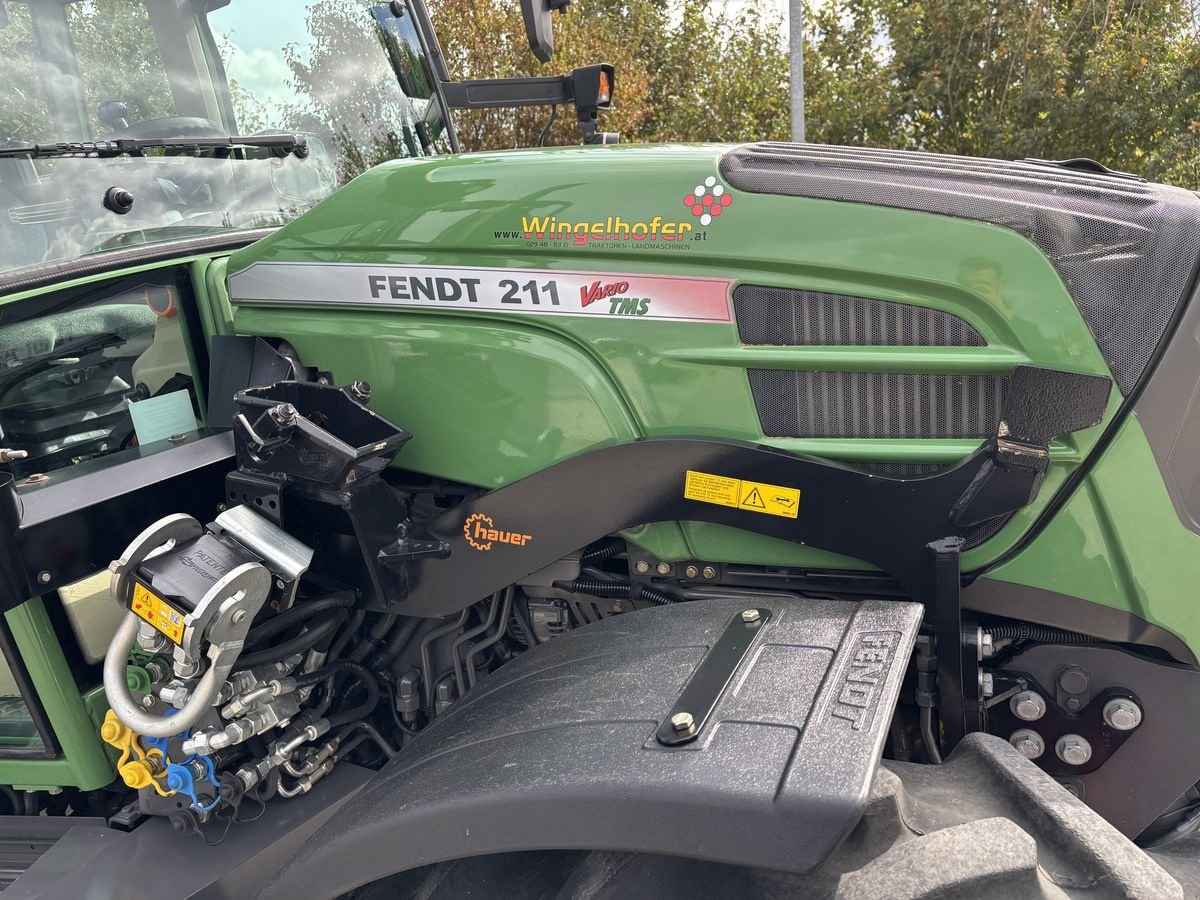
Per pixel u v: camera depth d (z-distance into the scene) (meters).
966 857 1.09
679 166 1.56
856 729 1.17
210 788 1.57
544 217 1.61
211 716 1.55
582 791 1.20
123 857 1.62
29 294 1.62
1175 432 1.43
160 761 1.62
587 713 1.36
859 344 1.53
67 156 1.83
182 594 1.43
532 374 1.63
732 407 1.58
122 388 1.80
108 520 1.58
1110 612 1.50
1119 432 1.44
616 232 1.58
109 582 1.72
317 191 2.27
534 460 1.66
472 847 1.27
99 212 1.86
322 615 1.73
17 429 1.67
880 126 11.73
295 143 2.20
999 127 10.60
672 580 1.73
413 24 2.59
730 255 1.54
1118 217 1.43
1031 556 1.51
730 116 12.45
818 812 1.07
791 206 1.51
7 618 1.62
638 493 1.60
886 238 1.48
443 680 1.82
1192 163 10.03
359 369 1.75
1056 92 10.33
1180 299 1.41
